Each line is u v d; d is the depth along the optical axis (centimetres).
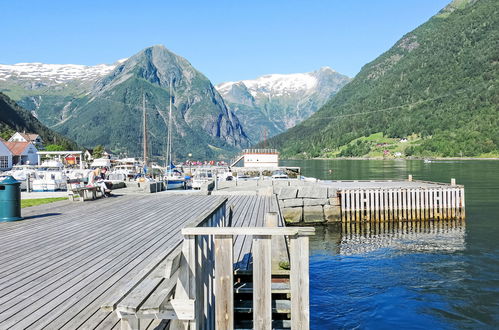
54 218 1153
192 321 384
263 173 4397
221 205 614
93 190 1677
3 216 1095
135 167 5675
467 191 3969
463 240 1970
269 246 400
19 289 512
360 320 1031
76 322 406
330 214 2520
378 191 2508
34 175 3112
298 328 397
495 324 1007
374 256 1689
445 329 984
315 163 13900
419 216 2511
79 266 622
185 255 392
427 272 1437
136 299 315
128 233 901
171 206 1423
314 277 1395
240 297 598
